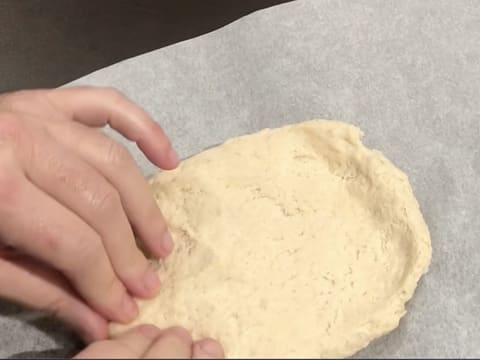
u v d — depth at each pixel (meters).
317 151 0.40
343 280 0.36
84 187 0.34
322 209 0.38
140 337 0.32
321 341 0.34
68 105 0.38
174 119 0.47
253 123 0.47
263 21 0.51
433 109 0.46
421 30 0.50
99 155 0.35
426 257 0.36
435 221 0.41
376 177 0.38
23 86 0.62
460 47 0.48
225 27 0.51
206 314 0.34
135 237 0.37
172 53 0.51
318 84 0.48
